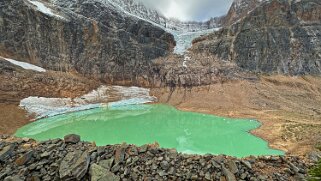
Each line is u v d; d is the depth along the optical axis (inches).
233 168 383.2
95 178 358.3
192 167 388.2
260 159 421.4
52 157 389.1
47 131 1184.8
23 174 364.2
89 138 1074.1
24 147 411.8
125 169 379.6
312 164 407.5
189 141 1056.8
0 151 395.2
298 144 972.6
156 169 383.9
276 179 373.4
